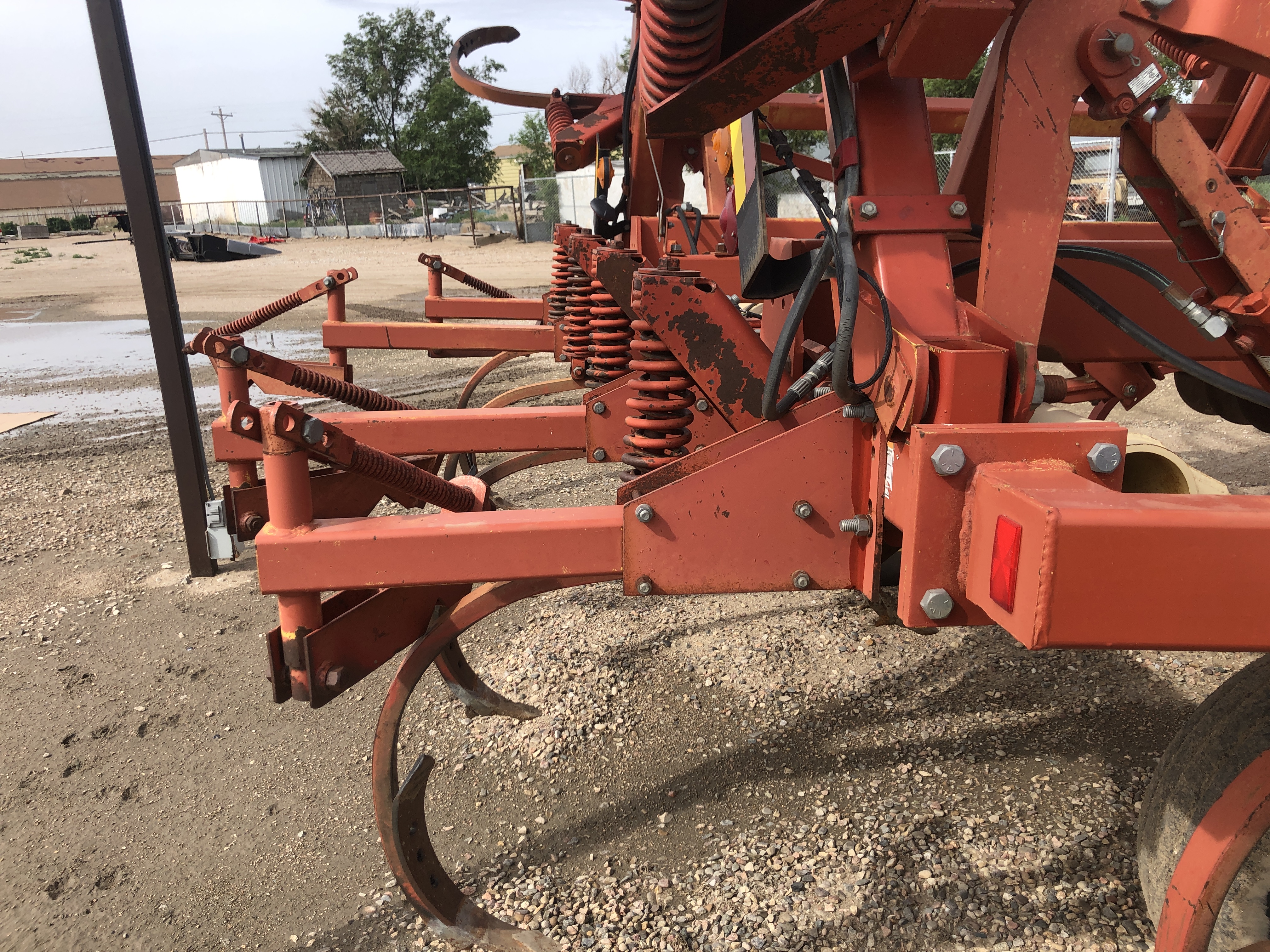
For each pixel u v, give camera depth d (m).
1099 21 1.69
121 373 9.84
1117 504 1.27
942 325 1.74
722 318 2.10
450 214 42.44
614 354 3.10
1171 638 1.27
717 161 4.83
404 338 4.80
